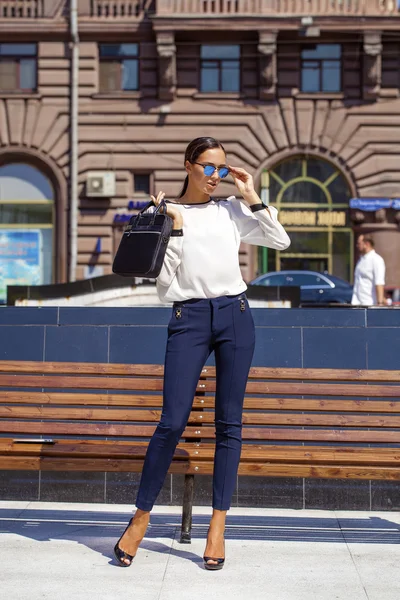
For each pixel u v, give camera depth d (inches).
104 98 947.3
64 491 233.0
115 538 194.2
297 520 216.1
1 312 231.0
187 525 191.8
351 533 202.7
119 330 228.5
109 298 418.6
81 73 949.8
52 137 948.0
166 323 227.3
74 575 165.9
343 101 943.7
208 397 195.8
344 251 949.2
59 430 195.5
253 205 173.5
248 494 230.1
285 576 167.0
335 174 950.4
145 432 194.7
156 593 155.5
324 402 194.4
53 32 944.3
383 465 185.5
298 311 226.7
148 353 227.9
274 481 229.8
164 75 936.3
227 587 159.8
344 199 949.2
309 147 943.7
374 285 486.3
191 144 175.0
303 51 952.3
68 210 949.2
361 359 225.3
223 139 943.7
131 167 944.9
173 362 171.5
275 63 935.7
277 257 951.0
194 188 176.4
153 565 173.5
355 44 943.0
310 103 944.9
